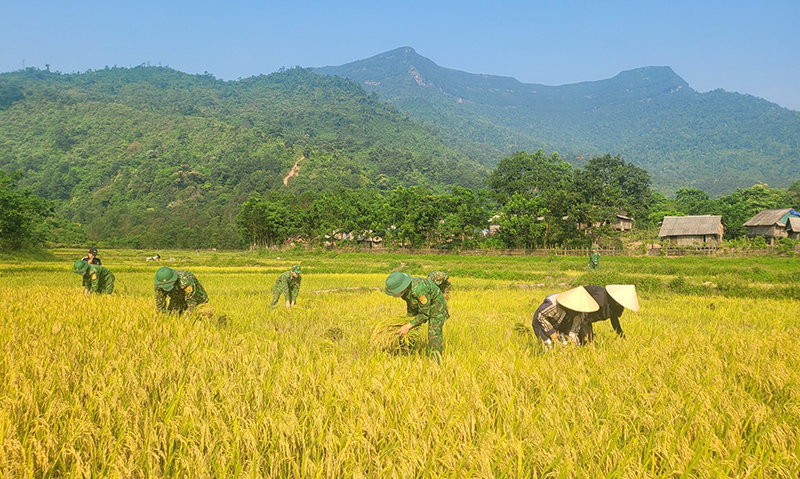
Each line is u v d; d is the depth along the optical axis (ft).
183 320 27.37
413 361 18.65
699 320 39.17
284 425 11.42
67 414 12.41
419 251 215.10
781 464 11.09
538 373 16.48
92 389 13.79
